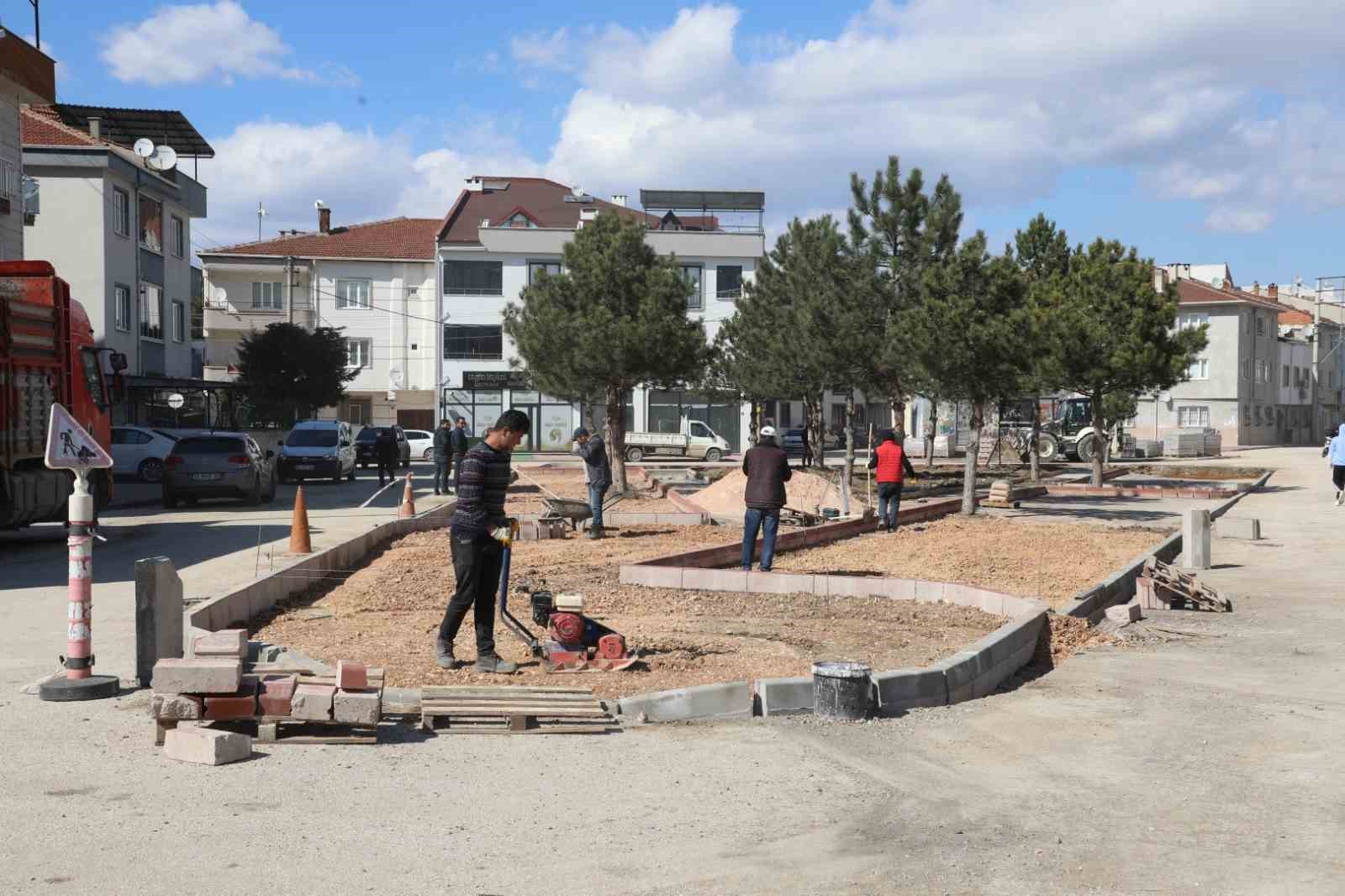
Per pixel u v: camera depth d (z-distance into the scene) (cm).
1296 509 2834
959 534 2145
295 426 3850
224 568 1509
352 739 700
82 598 827
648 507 2725
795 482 2788
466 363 6656
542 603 955
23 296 1830
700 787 629
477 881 489
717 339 4481
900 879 498
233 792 607
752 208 7062
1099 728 773
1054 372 3441
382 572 1538
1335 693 888
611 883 489
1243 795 625
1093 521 2455
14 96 2886
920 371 2525
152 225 4566
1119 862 521
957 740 738
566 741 720
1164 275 5253
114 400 2084
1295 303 11069
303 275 7069
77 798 593
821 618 1191
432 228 7606
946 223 2808
